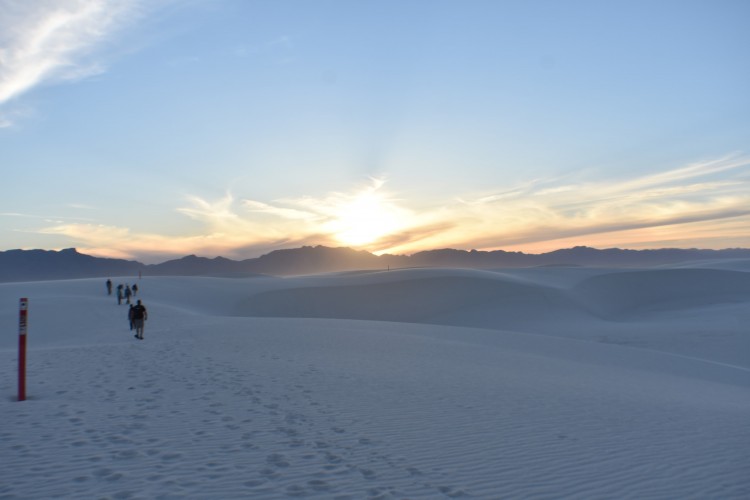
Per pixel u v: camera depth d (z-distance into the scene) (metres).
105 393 10.52
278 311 63.84
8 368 14.02
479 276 73.50
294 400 10.02
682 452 7.68
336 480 5.98
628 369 20.12
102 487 5.55
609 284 78.06
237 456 6.68
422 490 5.82
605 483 6.34
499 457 7.13
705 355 31.86
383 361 16.16
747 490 6.26
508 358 19.36
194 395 10.34
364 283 73.44
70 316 37.81
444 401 10.52
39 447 6.90
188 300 60.09
